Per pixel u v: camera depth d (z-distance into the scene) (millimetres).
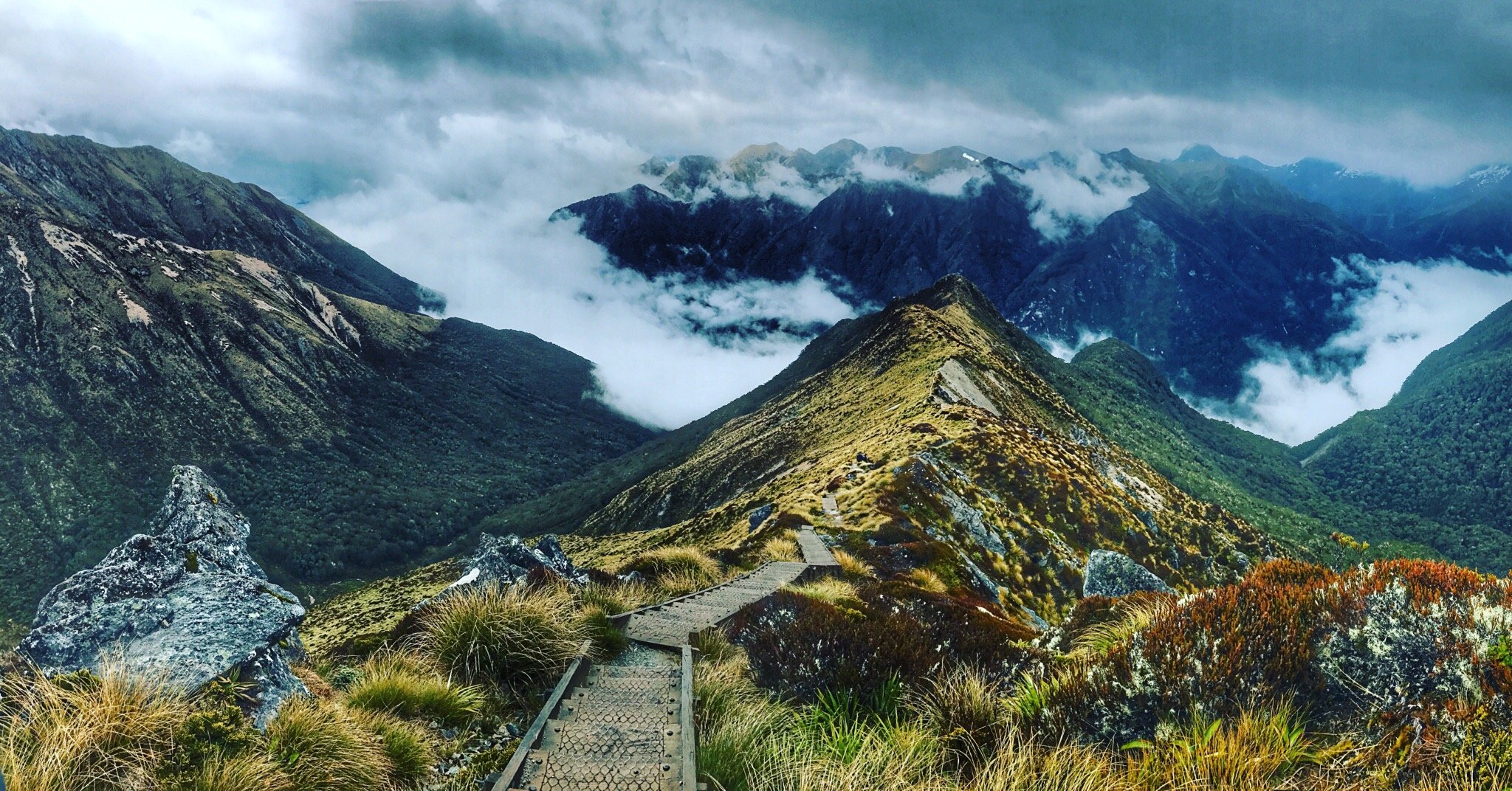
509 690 8766
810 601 12281
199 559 8148
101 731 5227
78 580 7090
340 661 10164
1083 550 70688
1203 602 6695
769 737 7043
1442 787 4363
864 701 9148
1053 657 9055
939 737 7082
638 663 9617
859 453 75625
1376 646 5559
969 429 85750
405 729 6996
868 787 5789
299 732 6062
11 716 5402
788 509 50844
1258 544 125500
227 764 5297
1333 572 6652
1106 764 5664
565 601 10883
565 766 6285
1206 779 5004
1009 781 5555
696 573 21719
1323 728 5418
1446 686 5008
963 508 56594
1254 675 5875
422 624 10281
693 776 5875
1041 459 84375
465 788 6469
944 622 12594
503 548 15914
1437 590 5660
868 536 41469
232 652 6684
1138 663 6469
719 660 9867
